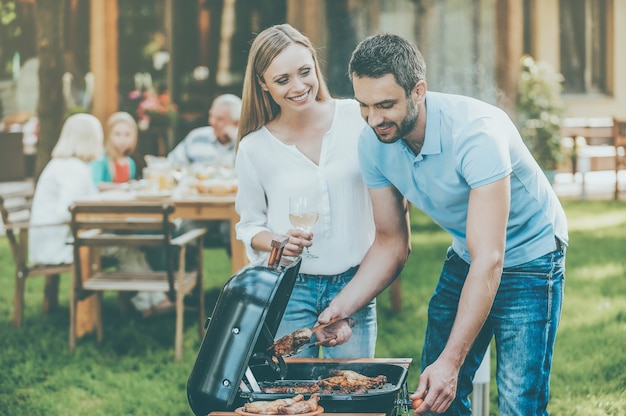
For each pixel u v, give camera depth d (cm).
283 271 301
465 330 316
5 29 1694
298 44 374
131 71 1603
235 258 686
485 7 1500
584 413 543
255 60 378
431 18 1512
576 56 1795
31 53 1711
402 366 325
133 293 790
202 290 712
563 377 607
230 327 296
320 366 332
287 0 1593
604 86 1809
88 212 663
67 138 754
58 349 695
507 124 343
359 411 292
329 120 390
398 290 778
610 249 1019
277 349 321
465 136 329
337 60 1491
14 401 591
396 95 309
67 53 1448
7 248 1137
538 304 357
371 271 369
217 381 296
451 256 389
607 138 1447
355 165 389
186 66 1619
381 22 1515
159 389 602
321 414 286
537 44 1727
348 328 358
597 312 763
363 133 355
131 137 835
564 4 1777
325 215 388
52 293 809
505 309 361
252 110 392
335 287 393
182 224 798
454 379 312
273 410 284
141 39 1605
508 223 353
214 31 1616
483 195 325
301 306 394
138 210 655
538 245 356
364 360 334
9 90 1717
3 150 1609
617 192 1420
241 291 297
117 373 641
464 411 400
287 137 390
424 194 351
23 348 700
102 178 823
